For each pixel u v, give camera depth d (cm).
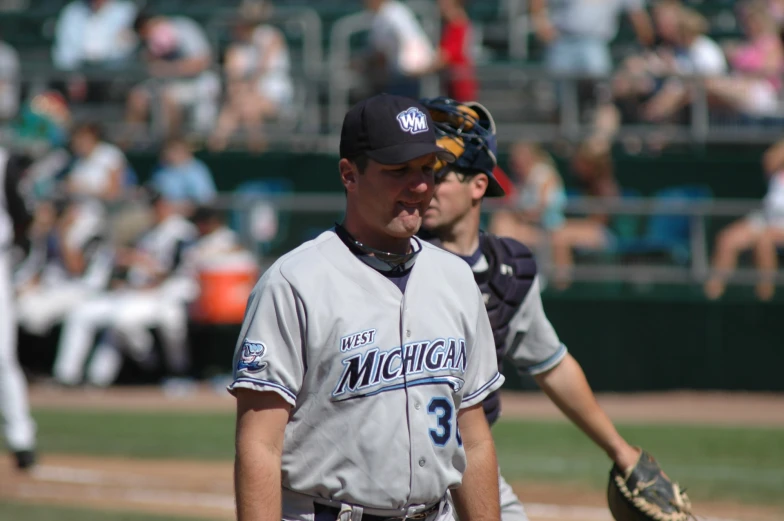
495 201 4253
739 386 4262
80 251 4378
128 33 5591
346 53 5738
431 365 1006
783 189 4256
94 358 4462
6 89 5234
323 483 993
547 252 4284
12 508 2405
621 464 1374
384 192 981
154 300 4291
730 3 5875
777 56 4947
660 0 5744
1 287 2692
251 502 966
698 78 4894
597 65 5050
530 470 2884
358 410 985
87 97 5269
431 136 986
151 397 4138
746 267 4241
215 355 4406
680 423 3644
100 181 4597
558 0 5069
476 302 1058
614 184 4831
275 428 980
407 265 1023
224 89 5191
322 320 980
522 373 1410
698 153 4875
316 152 5047
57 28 6212
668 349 4291
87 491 2611
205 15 6069
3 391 2767
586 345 4316
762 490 2642
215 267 4219
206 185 4644
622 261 4284
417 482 1001
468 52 4803
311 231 4372
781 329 4228
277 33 5384
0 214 2659
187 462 2992
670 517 1344
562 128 4928
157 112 5181
